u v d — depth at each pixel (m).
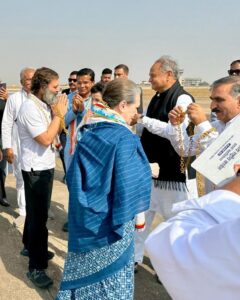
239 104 2.38
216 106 2.44
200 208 0.90
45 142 3.00
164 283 0.86
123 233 2.21
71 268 2.35
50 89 3.05
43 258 3.26
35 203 3.13
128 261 2.30
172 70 3.20
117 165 2.13
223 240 0.74
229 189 0.92
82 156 2.22
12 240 4.24
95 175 2.16
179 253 0.81
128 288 2.30
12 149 4.58
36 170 3.08
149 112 3.42
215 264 0.74
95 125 2.27
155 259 0.87
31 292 3.22
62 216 5.03
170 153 3.20
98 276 2.26
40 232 3.20
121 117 2.29
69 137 3.70
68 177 2.32
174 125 2.84
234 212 0.85
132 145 2.20
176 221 0.90
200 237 0.79
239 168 1.03
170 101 3.20
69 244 2.30
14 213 5.09
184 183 3.22
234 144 1.50
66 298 2.37
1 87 5.36
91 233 2.20
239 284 0.72
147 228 3.52
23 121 3.02
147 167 2.29
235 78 2.42
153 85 3.29
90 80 3.80
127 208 2.12
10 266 3.64
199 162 1.53
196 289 0.78
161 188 3.35
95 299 2.29
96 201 2.13
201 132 2.59
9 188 6.30
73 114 3.61
